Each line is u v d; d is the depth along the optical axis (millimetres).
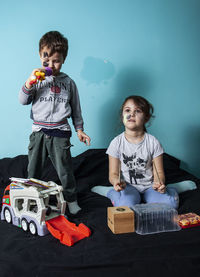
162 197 1189
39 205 964
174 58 1812
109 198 1334
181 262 761
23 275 721
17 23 1709
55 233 934
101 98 1796
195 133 1868
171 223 1008
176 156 1879
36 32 1723
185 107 1851
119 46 1773
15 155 1809
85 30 1743
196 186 1495
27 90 1130
